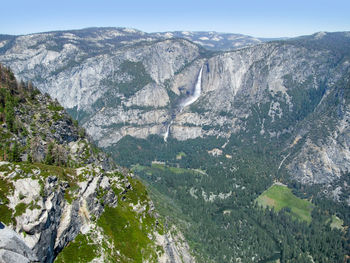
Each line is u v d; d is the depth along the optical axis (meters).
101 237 114.31
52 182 102.12
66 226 102.94
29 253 81.31
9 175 92.94
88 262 102.50
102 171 135.88
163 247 138.50
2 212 84.31
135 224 134.38
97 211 122.12
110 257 110.50
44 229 90.12
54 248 97.31
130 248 121.81
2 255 73.12
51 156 126.12
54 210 98.06
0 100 135.88
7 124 124.62
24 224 85.62
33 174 97.31
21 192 90.88
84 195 117.31
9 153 111.06
